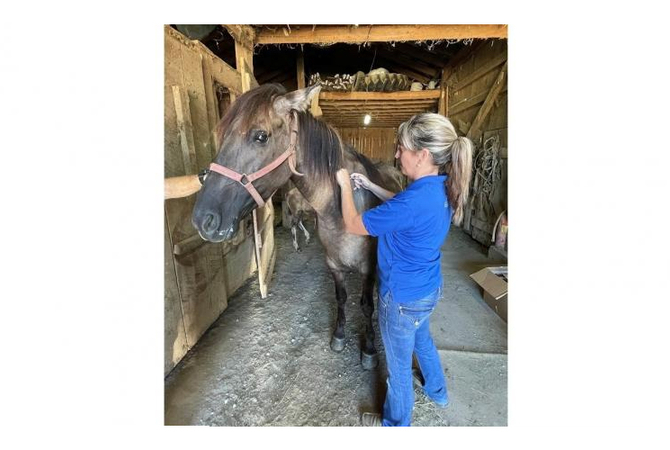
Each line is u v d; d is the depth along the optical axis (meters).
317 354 1.67
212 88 1.92
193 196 1.69
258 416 1.31
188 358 1.63
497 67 3.49
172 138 1.46
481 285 2.29
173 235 1.51
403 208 0.83
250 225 2.67
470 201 4.08
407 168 0.93
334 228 1.27
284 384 1.47
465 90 4.29
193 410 1.32
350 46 4.54
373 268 1.38
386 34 2.98
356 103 5.05
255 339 1.80
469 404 1.37
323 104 5.09
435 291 0.98
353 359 1.63
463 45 4.16
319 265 3.01
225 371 1.54
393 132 7.12
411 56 4.98
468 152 0.87
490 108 3.60
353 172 1.32
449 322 2.00
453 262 3.11
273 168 0.99
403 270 0.93
